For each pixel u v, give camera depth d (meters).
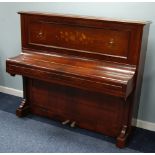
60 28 2.52
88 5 2.70
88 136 2.62
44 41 2.64
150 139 2.62
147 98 2.71
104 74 2.26
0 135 2.56
